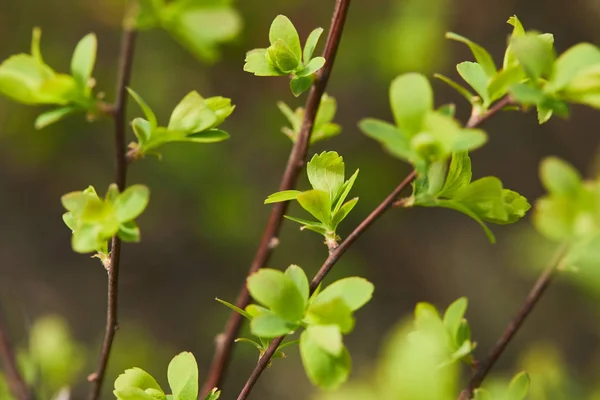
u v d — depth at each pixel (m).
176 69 1.21
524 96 0.44
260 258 0.56
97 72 1.18
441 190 0.46
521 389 0.47
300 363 1.26
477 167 1.53
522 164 1.53
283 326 0.45
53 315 1.32
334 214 0.47
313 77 0.49
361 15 1.15
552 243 0.48
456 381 0.43
